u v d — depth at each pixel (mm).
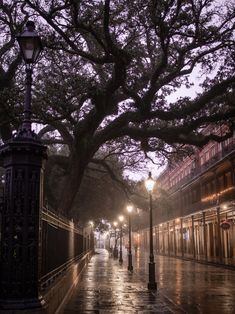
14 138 7043
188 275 25516
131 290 17156
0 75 20359
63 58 18688
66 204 21000
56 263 11945
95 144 20703
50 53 18000
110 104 20906
